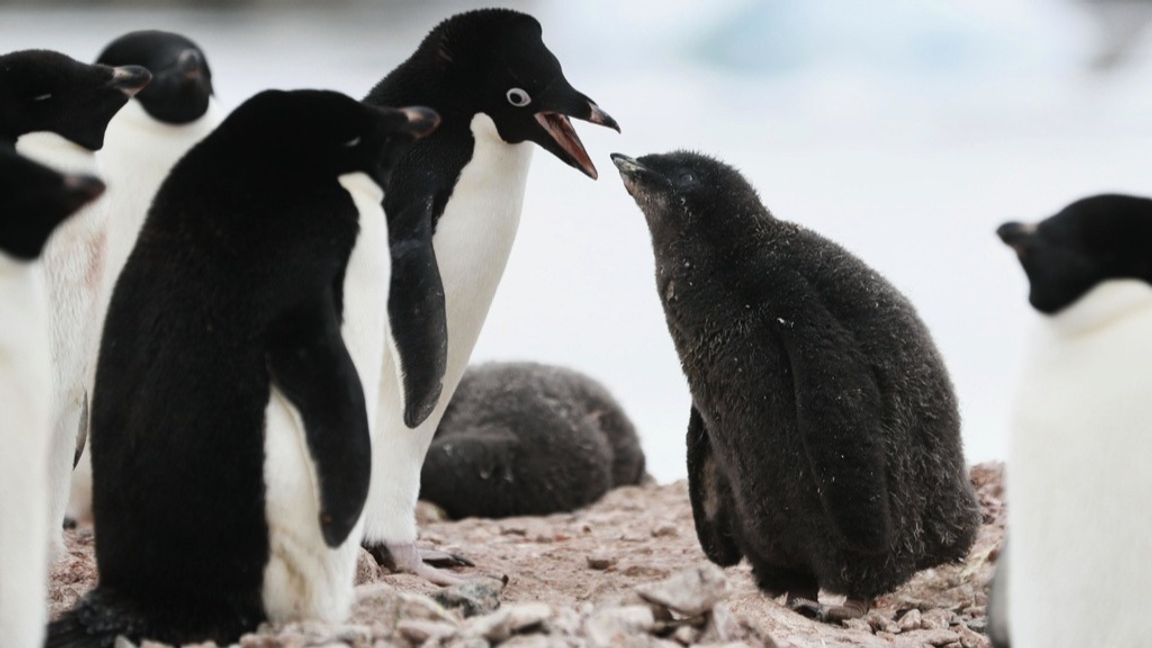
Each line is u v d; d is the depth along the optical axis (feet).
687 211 44.50
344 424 29.86
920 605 44.73
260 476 30.30
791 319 41.78
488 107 45.85
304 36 272.92
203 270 30.89
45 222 26.11
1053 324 28.99
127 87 41.06
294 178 31.78
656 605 32.12
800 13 254.47
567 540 55.62
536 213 150.30
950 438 42.83
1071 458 28.14
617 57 261.03
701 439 45.83
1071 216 28.84
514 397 63.31
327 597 31.63
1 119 40.01
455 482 60.75
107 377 31.22
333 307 30.91
